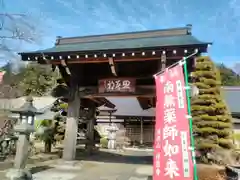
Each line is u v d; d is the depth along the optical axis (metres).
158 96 5.49
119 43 9.97
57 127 13.52
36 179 6.61
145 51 8.28
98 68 10.93
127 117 25.02
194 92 7.34
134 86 9.57
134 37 10.55
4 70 13.32
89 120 13.90
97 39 11.07
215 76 10.45
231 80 40.19
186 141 4.73
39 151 12.95
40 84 23.81
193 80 10.66
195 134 9.82
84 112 12.80
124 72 10.64
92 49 8.98
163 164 4.88
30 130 6.62
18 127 6.55
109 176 7.60
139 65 10.43
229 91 25.00
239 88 24.78
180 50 7.88
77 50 9.15
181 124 4.86
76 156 12.33
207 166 8.66
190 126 4.79
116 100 28.08
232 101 22.92
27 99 6.92
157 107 5.46
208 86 10.19
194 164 4.60
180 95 5.02
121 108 25.88
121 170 8.80
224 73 40.41
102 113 25.69
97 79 10.92
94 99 13.25
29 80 23.06
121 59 8.91
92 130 13.98
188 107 4.90
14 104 13.95
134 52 8.45
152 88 9.45
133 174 8.08
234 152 9.85
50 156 11.17
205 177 7.39
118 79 9.80
